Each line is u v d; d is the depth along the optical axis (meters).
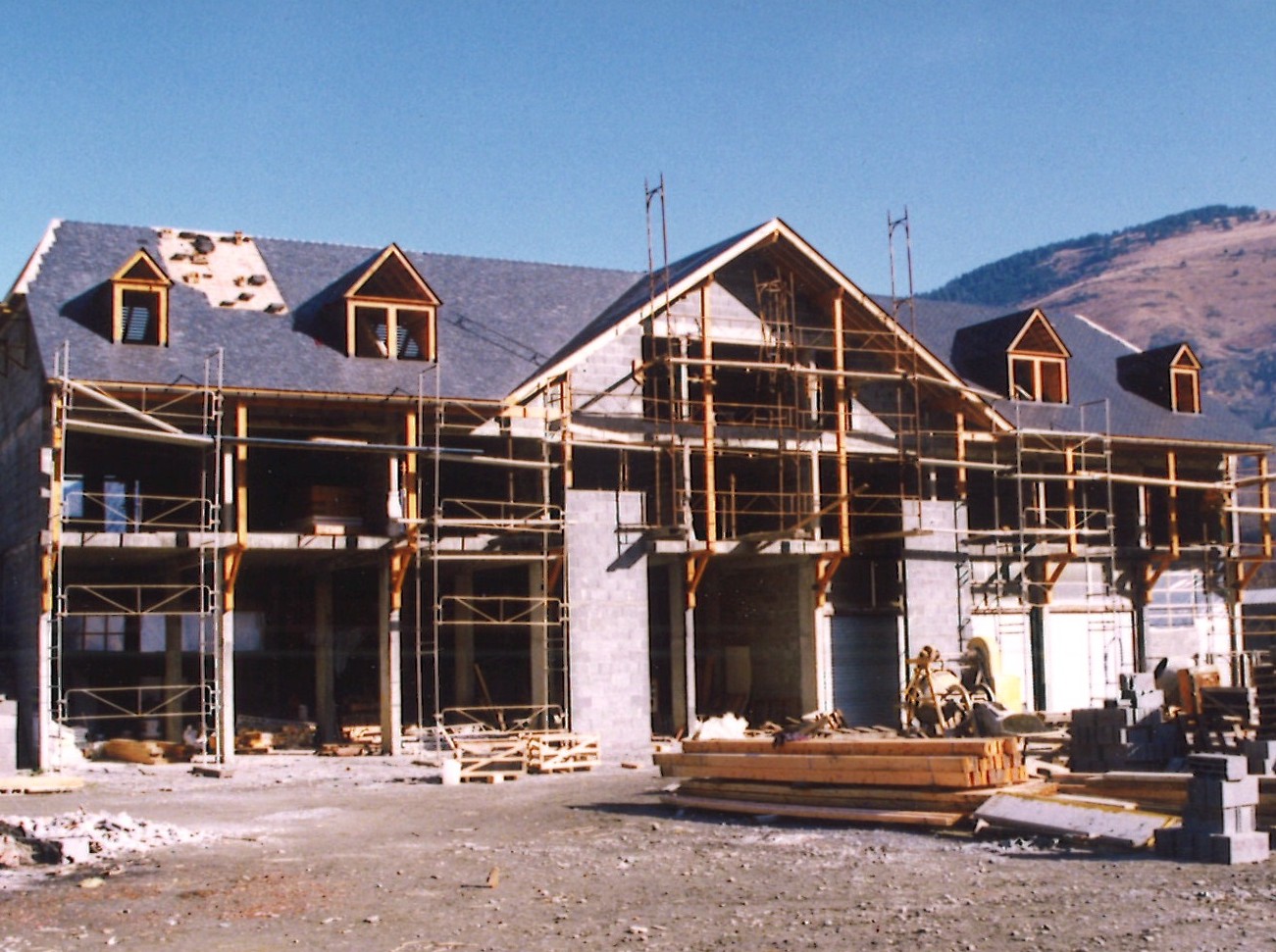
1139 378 54.03
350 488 40.28
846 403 46.03
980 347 50.94
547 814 27.22
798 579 45.72
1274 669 34.50
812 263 44.88
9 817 24.33
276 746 42.09
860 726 45.38
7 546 41.53
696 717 47.22
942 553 46.47
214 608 37.91
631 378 43.16
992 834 22.42
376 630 48.59
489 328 44.56
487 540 40.97
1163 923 15.99
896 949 15.27
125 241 42.47
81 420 38.50
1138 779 22.83
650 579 51.62
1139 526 51.69
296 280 43.53
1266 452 53.56
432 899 18.56
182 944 16.23
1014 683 46.47
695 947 15.63
